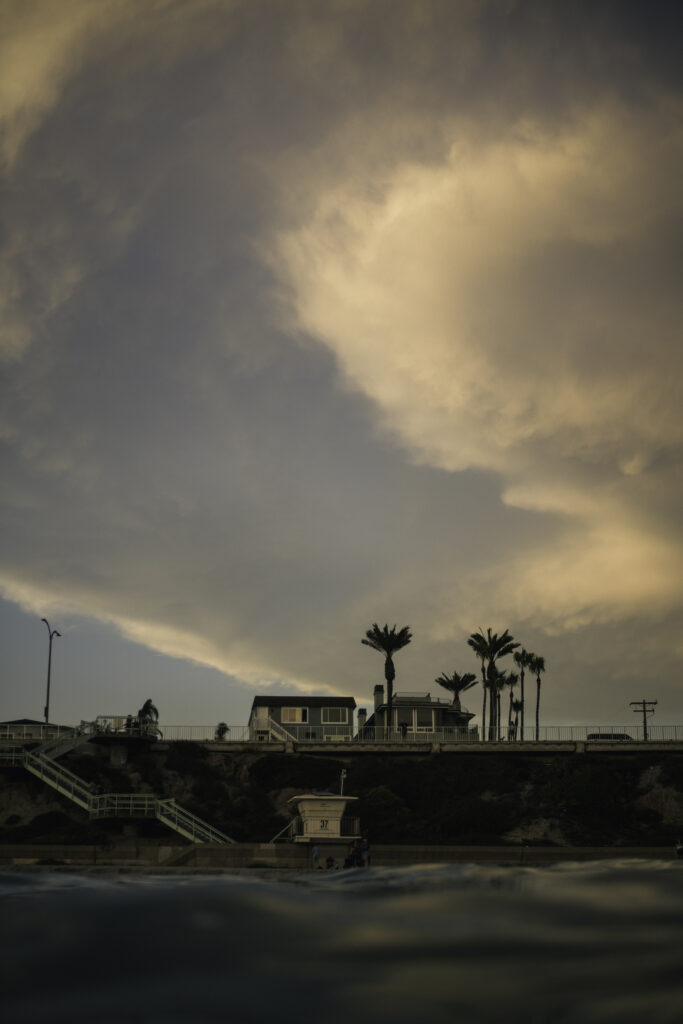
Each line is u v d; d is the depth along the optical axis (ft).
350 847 118.52
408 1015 13.25
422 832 183.52
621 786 208.03
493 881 27.40
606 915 20.54
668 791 201.98
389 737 256.32
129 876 34.40
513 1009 13.46
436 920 19.83
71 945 17.29
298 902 22.21
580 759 219.41
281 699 276.00
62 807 181.98
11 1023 12.98
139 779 205.67
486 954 16.72
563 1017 13.14
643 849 122.31
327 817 120.78
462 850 119.24
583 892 24.18
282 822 194.08
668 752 226.79
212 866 119.14
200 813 190.19
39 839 156.97
